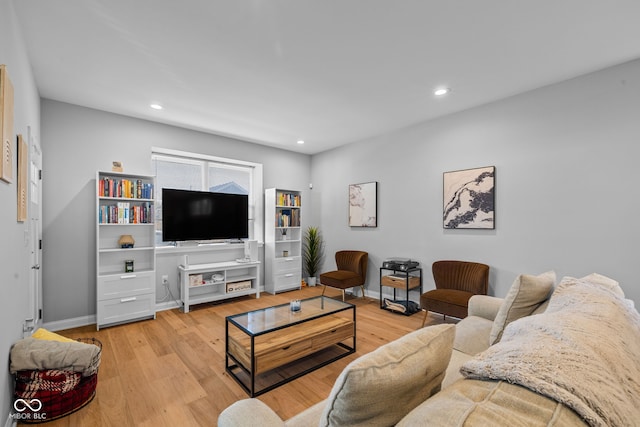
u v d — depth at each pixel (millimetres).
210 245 4641
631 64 2611
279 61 2615
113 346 2957
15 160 1897
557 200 3016
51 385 1860
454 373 1613
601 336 905
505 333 1104
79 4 1898
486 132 3541
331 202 5629
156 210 4348
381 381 789
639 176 2580
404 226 4426
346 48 2418
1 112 1448
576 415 582
